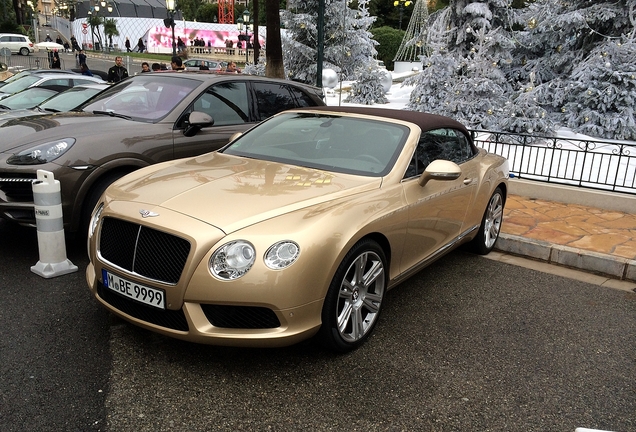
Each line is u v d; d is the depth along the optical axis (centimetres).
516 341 372
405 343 359
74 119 526
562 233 599
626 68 1101
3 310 375
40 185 424
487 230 549
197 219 298
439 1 3231
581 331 394
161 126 528
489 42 1233
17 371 302
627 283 501
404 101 1625
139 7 6391
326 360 330
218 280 283
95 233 334
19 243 517
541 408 296
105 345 335
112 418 267
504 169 562
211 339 289
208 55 5066
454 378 320
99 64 3762
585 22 1184
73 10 6625
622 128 1084
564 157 958
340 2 1822
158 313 303
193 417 271
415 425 275
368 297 350
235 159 415
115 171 492
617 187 754
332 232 305
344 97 1652
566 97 1188
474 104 1172
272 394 293
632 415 296
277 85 657
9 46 4100
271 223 298
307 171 381
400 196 371
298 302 291
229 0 7019
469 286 471
